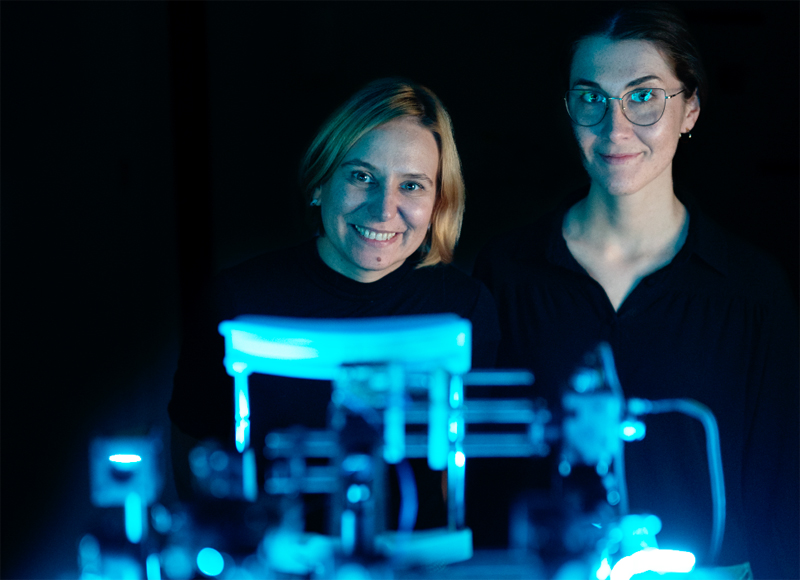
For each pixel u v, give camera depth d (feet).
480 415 3.46
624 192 4.70
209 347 4.93
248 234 9.62
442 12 9.17
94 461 3.29
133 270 8.42
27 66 6.43
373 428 3.26
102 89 7.81
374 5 9.23
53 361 6.82
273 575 3.22
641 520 3.42
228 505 3.37
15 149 6.22
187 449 5.06
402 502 4.30
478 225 9.28
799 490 5.09
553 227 5.21
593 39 4.60
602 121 4.61
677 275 4.96
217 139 9.41
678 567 3.34
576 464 3.41
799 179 8.74
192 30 9.17
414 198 4.39
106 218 7.84
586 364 3.50
